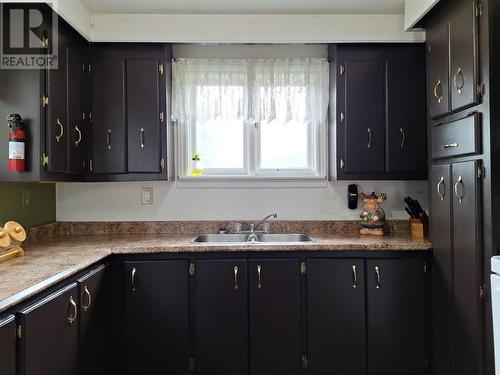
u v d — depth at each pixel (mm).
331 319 2086
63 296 1487
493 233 1563
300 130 2691
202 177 2623
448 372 1905
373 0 2217
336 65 2385
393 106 2367
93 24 2301
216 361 2070
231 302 2070
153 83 2355
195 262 2074
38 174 1828
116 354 2055
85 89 2311
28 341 1237
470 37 1676
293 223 2611
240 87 2582
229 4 2246
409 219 2605
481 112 1621
